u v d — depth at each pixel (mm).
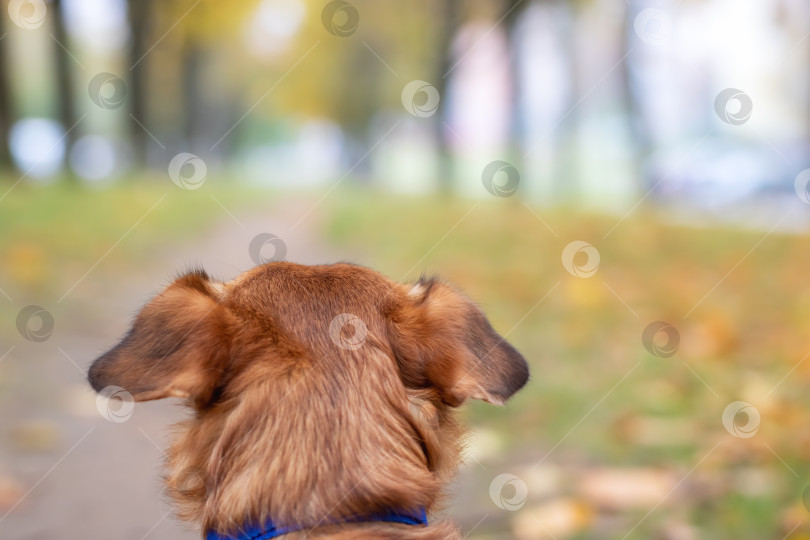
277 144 70375
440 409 2070
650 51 24438
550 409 5227
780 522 3660
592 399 5418
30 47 33906
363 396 1901
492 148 32312
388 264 11773
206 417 1929
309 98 42500
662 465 4344
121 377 1890
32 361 6090
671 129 28438
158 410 5301
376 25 27422
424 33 26422
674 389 5539
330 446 1812
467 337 2113
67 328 7031
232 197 24109
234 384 1914
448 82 23859
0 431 4707
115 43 26219
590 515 3762
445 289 2234
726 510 3809
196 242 13883
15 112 18953
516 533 3668
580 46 30703
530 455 4559
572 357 6461
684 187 25391
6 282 8500
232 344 1957
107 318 7488
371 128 43156
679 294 9000
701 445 4559
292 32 37219
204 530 1835
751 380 5621
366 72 40844
